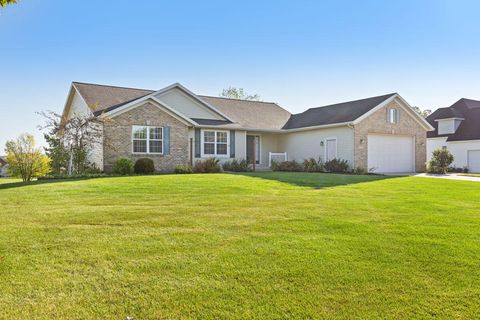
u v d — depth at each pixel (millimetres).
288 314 3223
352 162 21781
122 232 5727
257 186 11930
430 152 32688
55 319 3105
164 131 19484
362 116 21938
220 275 4027
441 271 4195
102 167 17656
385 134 23422
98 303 3389
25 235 5496
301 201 8859
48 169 18234
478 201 9172
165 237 5461
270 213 7285
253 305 3371
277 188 11680
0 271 4074
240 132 23688
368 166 22516
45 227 5992
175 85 22297
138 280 3891
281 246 5043
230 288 3709
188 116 22766
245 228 6035
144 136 18891
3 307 3287
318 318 3168
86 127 17500
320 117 25172
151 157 19031
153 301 3438
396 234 5719
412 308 3350
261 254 4703
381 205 8398
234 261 4445
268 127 25078
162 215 7008
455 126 31469
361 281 3902
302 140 25266
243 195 9867
